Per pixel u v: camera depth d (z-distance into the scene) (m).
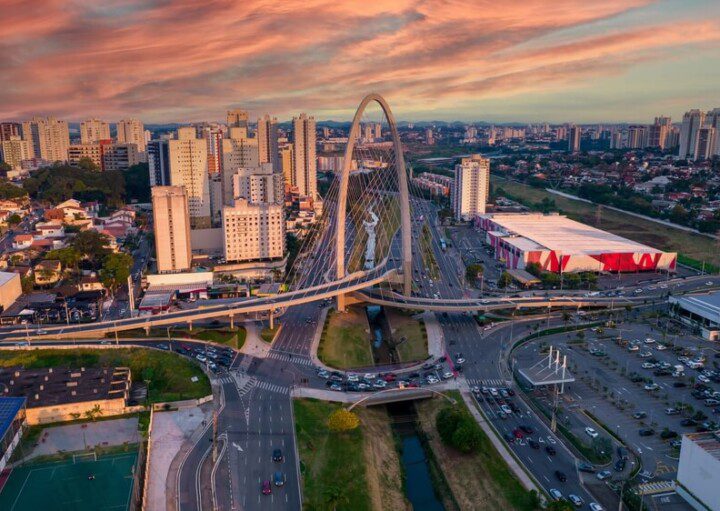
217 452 192.00
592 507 167.50
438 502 187.00
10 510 163.25
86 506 164.75
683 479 171.12
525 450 197.88
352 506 172.12
